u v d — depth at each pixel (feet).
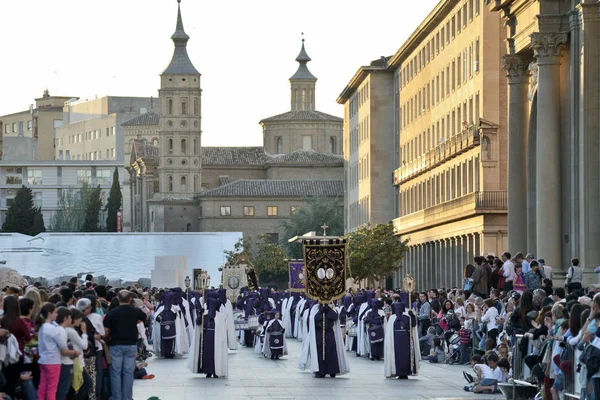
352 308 174.81
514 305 119.34
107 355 90.79
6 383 79.05
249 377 130.72
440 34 357.00
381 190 463.01
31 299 83.35
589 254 157.38
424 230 363.97
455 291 173.47
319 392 111.86
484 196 281.13
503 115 294.46
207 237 372.17
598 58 157.89
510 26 186.29
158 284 269.44
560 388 82.79
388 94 462.60
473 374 131.23
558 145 165.78
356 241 367.04
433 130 370.94
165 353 167.02
